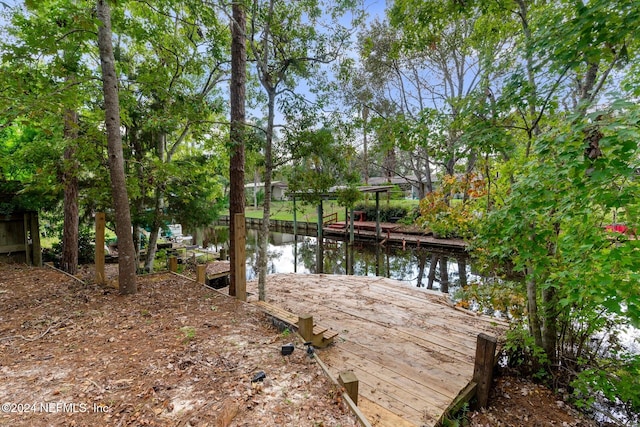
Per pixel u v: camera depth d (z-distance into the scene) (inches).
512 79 124.1
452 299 236.7
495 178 159.3
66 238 281.6
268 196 208.2
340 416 79.1
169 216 329.4
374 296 240.2
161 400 82.6
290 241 734.5
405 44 217.0
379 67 556.1
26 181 291.9
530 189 106.9
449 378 129.2
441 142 160.6
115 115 176.9
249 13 207.0
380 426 99.4
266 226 207.8
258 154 236.2
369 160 674.8
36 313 150.4
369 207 821.9
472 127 138.3
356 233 676.1
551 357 142.9
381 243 601.0
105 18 171.3
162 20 280.8
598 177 79.6
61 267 285.6
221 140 253.9
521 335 149.2
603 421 122.6
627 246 84.9
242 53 206.1
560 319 140.4
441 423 106.0
